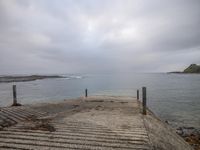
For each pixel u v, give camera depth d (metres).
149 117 10.41
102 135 6.70
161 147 6.14
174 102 32.75
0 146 5.46
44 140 6.04
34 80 114.94
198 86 69.00
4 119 8.76
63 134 6.68
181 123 18.75
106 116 9.97
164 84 79.19
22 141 5.90
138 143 6.05
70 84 76.62
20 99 33.31
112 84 76.75
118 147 5.66
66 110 11.74
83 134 6.75
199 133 15.05
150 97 39.69
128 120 9.12
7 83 83.75
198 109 26.31
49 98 34.59
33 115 9.91
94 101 16.12
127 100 16.80
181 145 8.04
